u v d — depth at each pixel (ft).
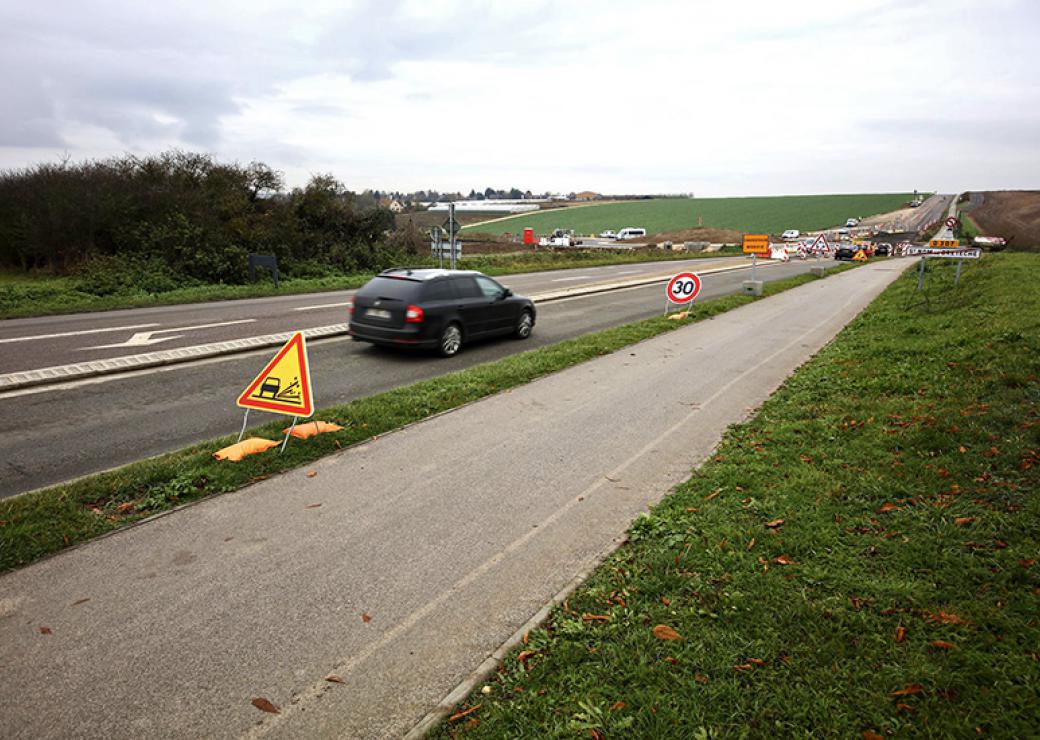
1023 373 22.93
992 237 182.39
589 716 9.15
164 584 12.89
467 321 39.32
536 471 19.34
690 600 11.96
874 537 13.75
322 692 10.09
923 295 58.80
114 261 66.18
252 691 10.08
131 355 34.12
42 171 73.77
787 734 8.72
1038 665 9.50
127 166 81.66
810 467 18.13
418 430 22.93
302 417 23.49
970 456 16.97
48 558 13.65
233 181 88.58
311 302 59.62
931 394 23.57
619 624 11.32
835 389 27.25
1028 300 40.47
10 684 10.02
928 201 425.28
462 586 13.15
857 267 132.36
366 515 16.20
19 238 72.43
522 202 606.96
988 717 8.69
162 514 15.83
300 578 13.28
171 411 25.41
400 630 11.68
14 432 22.47
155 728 9.29
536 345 42.29
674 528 15.02
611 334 43.55
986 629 10.44
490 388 28.68
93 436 22.33
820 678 9.66
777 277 105.29
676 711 9.14
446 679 10.44
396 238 110.32
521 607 12.44
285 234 86.43
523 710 9.44
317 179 96.17
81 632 11.34
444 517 16.20
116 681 10.18
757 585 12.21
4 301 52.03
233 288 66.80
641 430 23.38
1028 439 17.16
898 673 9.61
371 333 36.91
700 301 68.44
